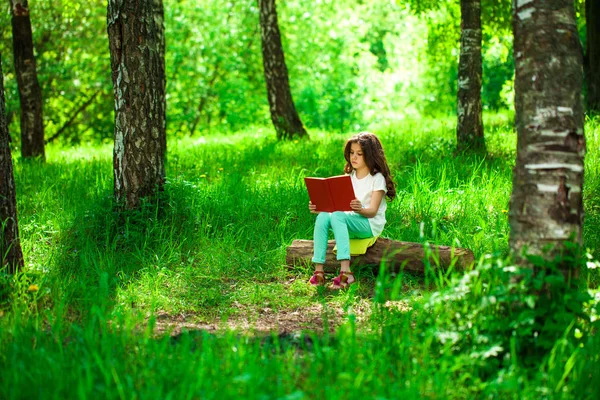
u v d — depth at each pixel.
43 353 3.33
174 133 24.69
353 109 26.64
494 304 3.69
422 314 3.90
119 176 6.66
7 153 4.86
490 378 3.43
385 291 5.07
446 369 3.44
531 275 3.63
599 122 10.28
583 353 3.47
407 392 3.04
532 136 3.67
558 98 3.62
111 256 5.85
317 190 5.39
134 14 6.51
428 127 13.73
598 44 11.78
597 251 5.56
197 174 9.08
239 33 22.64
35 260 5.74
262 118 24.78
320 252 5.43
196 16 22.34
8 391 3.01
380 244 5.55
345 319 4.65
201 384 3.07
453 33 15.79
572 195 3.64
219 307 5.02
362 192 5.55
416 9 14.27
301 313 4.87
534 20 3.65
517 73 3.76
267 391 3.01
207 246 6.19
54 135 22.89
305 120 22.20
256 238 6.51
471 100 9.64
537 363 3.49
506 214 6.55
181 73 22.50
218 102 24.16
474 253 5.57
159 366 3.24
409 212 6.91
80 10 19.72
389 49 31.97
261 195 7.68
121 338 3.67
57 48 20.34
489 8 13.88
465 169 8.53
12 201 4.90
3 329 3.82
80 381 2.88
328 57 24.75
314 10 23.72
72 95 21.14
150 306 4.93
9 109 19.02
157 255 5.97
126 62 6.56
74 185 8.59
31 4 18.48
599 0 11.70
